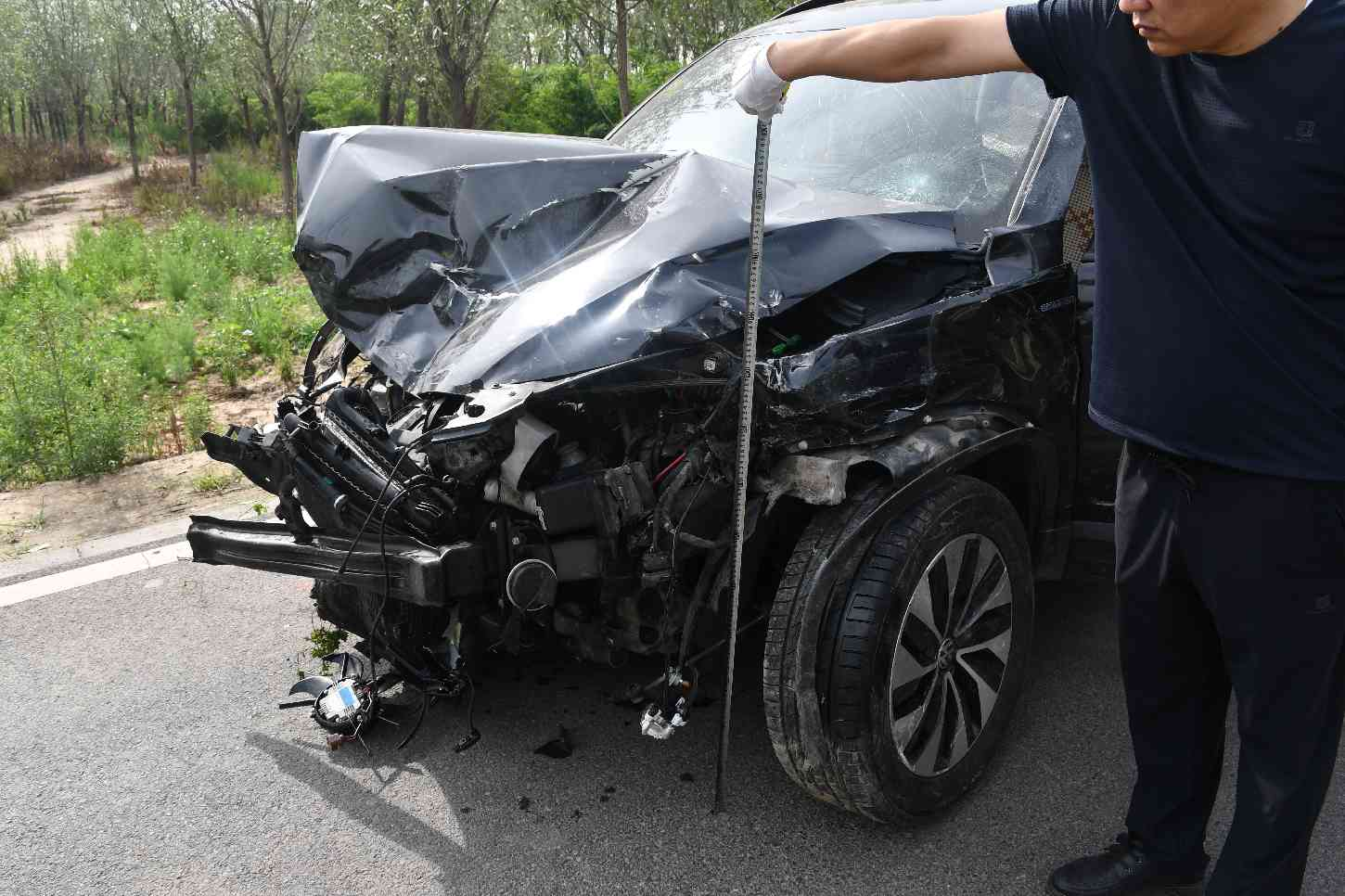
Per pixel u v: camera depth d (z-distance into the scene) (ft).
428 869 8.13
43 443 18.93
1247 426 5.60
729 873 7.97
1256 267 5.32
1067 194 9.09
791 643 7.53
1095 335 6.25
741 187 8.66
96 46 116.26
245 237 44.60
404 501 7.80
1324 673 6.00
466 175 8.99
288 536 8.80
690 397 7.66
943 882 7.81
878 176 9.96
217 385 25.38
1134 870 7.45
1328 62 4.79
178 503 16.58
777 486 7.61
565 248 8.66
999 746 9.00
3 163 106.83
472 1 56.13
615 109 84.84
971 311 7.98
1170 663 6.88
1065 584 12.29
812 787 7.99
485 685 10.52
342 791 9.11
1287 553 5.74
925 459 7.63
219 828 8.70
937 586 7.96
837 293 8.18
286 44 69.00
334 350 10.23
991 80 10.27
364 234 8.85
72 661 11.57
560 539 7.59
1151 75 5.45
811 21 12.61
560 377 7.22
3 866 8.33
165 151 139.85
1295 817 6.35
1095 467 9.39
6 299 35.47
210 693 10.83
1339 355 5.41
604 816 8.64
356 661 10.55
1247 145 5.12
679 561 7.63
